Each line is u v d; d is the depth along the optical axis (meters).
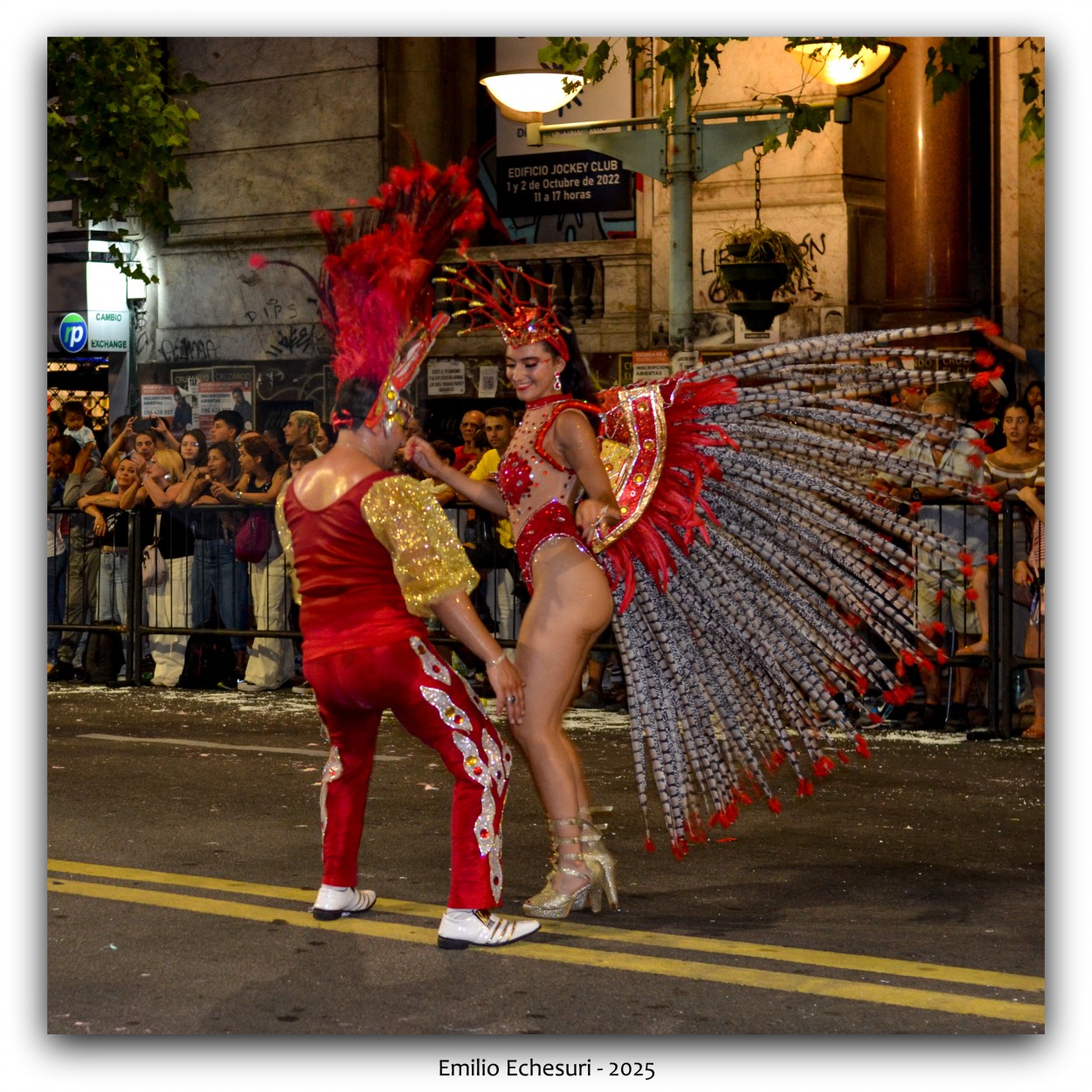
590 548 5.29
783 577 5.67
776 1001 4.39
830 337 5.57
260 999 4.42
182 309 18.67
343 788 5.25
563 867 5.30
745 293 12.41
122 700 10.77
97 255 19.02
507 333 5.30
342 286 4.94
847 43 10.03
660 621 5.55
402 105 17.27
